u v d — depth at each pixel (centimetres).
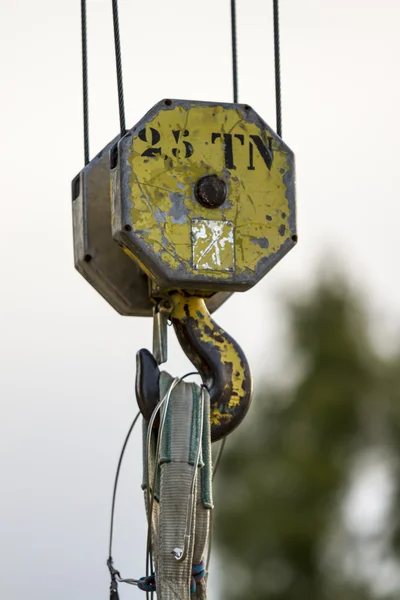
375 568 7819
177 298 1862
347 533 7831
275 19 2003
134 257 1827
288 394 8288
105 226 1930
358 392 8269
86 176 1936
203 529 1788
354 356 8362
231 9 2019
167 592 1758
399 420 8219
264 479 7912
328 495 7938
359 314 8475
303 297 8525
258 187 1847
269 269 1841
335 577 7675
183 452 1775
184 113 1839
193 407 1795
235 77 2012
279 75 1988
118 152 1819
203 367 1858
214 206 1830
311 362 8375
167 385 1814
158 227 1812
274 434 8119
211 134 1844
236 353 1856
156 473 1792
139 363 1841
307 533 7744
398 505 7956
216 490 7881
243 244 1834
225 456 7988
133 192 1812
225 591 7712
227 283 1827
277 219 1848
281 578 7694
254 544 7750
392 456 8138
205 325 1862
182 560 1759
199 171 1831
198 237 1820
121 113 1864
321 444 8150
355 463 8112
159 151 1825
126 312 1944
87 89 1986
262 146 1856
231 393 1844
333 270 8525
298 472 7912
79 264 1948
